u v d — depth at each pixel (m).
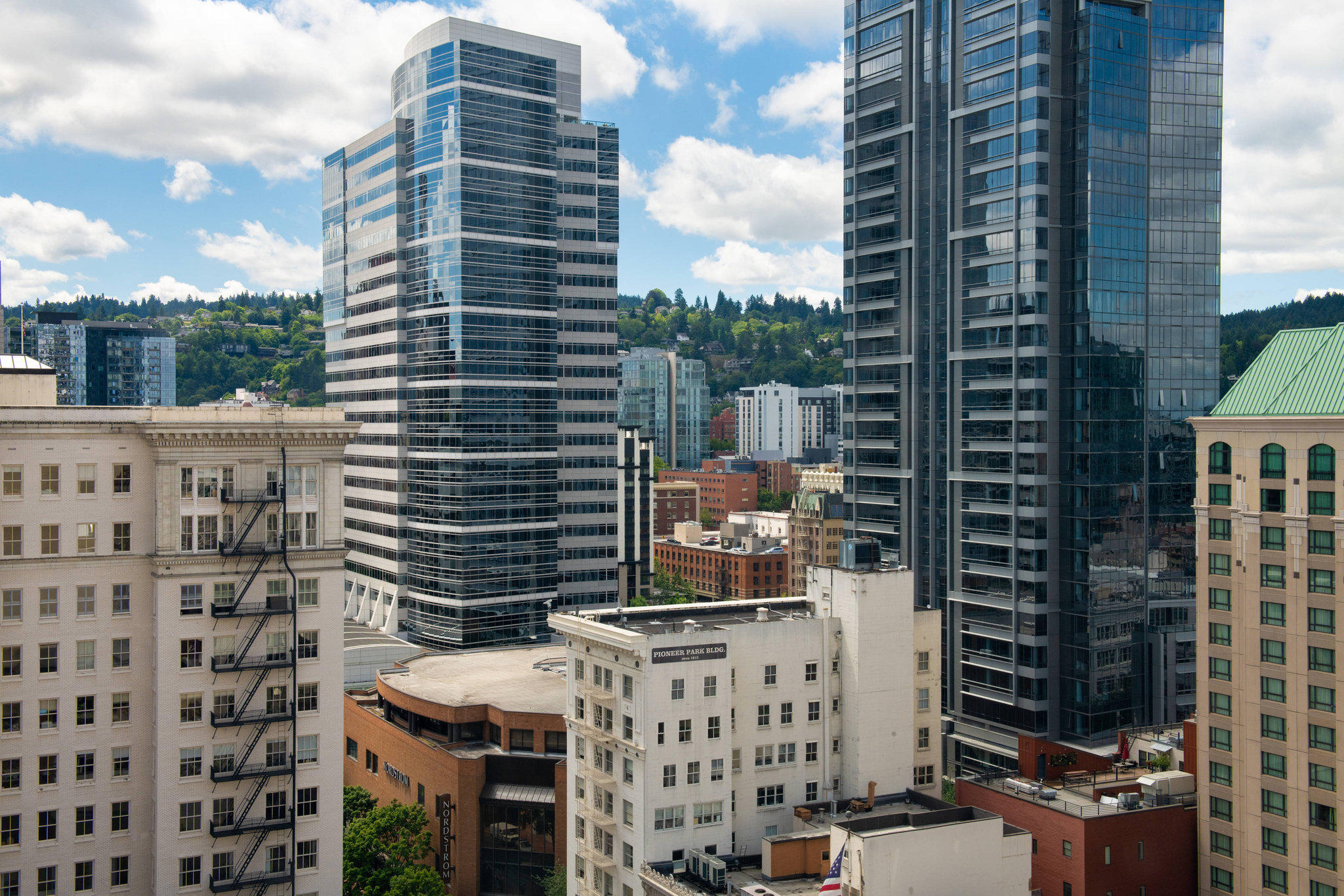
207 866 77.81
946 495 148.50
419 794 115.69
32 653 74.75
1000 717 138.25
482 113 195.88
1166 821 86.50
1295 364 85.75
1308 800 80.06
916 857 66.44
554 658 143.75
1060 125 136.12
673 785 77.50
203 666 78.00
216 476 79.12
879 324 160.50
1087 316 133.00
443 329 196.75
